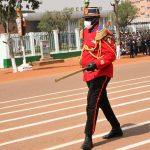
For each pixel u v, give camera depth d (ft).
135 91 43.34
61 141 24.43
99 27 22.49
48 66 101.45
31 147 23.62
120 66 81.15
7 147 24.00
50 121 30.35
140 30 150.10
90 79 22.30
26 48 114.52
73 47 130.41
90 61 22.41
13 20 98.17
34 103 40.04
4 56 107.96
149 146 22.57
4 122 31.27
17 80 68.49
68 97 42.47
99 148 22.44
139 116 29.94
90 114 22.29
